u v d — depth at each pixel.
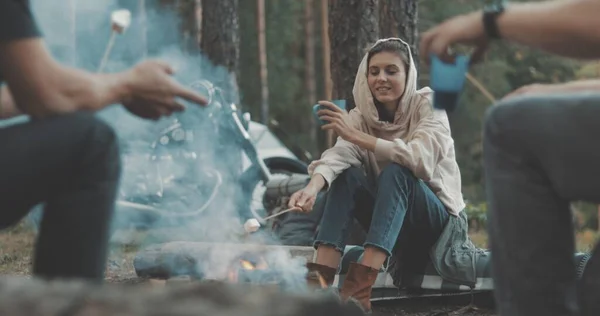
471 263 4.93
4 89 2.84
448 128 4.90
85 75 2.51
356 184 4.83
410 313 5.02
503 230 2.50
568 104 2.41
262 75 21.67
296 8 26.56
